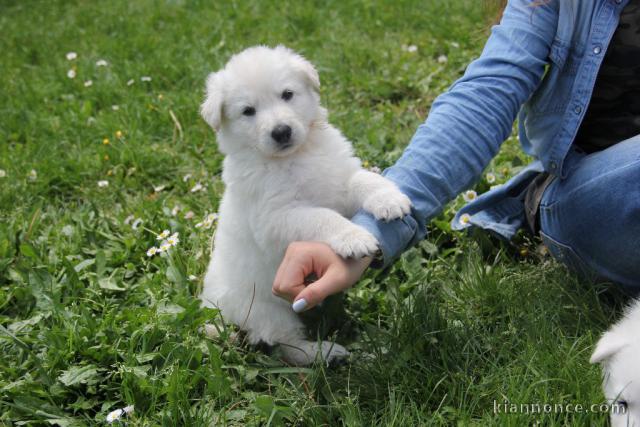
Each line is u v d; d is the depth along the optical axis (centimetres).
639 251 122
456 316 127
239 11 262
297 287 113
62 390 121
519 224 140
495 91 123
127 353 124
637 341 109
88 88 208
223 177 131
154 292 137
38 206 159
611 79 124
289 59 132
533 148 132
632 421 105
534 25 124
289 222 120
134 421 117
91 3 302
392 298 133
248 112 128
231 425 117
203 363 125
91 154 179
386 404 115
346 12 247
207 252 144
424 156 120
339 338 129
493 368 117
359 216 119
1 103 204
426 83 191
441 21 224
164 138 184
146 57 225
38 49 248
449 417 114
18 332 131
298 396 119
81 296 140
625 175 120
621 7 120
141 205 160
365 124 176
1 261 146
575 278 129
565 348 119
